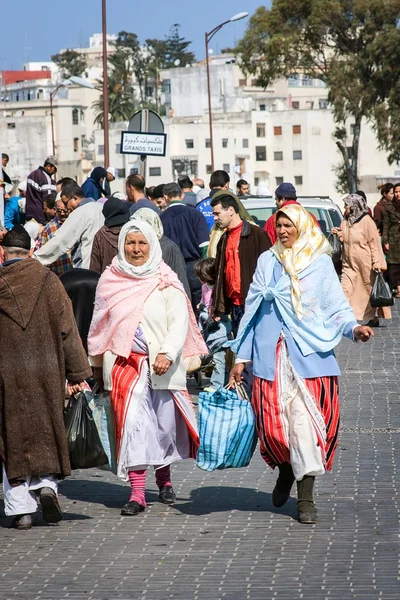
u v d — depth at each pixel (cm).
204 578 897
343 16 9662
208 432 1099
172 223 1983
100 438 1106
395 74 9394
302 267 1053
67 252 1762
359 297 2638
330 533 1016
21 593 870
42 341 1057
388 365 2095
